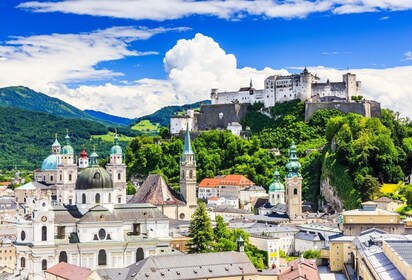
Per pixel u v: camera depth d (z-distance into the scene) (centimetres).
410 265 17250
